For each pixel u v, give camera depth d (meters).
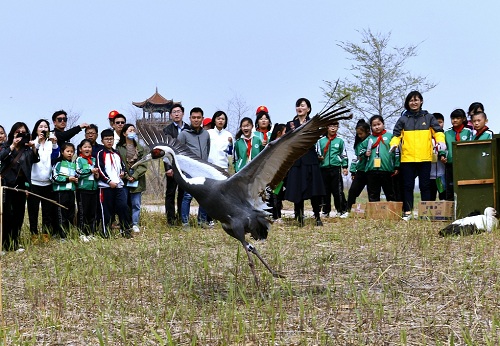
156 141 7.56
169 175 11.27
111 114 11.87
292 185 10.90
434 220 11.05
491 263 7.29
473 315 5.65
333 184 12.60
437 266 7.47
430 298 6.25
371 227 10.66
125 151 11.03
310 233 10.30
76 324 5.79
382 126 12.17
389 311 5.85
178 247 9.30
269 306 5.82
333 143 12.55
